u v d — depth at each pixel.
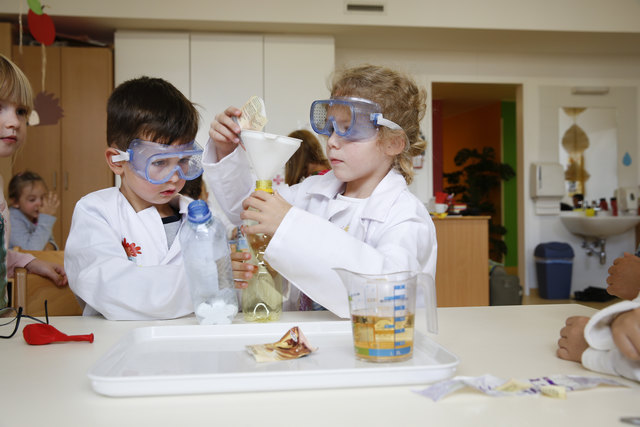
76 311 1.47
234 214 1.21
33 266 1.52
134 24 4.24
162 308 0.96
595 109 5.35
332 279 0.83
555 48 5.09
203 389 0.54
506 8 4.44
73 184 4.27
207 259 0.87
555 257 5.04
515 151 7.39
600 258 5.29
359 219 1.06
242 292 1.04
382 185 1.06
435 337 0.80
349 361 0.64
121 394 0.53
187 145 1.07
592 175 5.36
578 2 4.50
